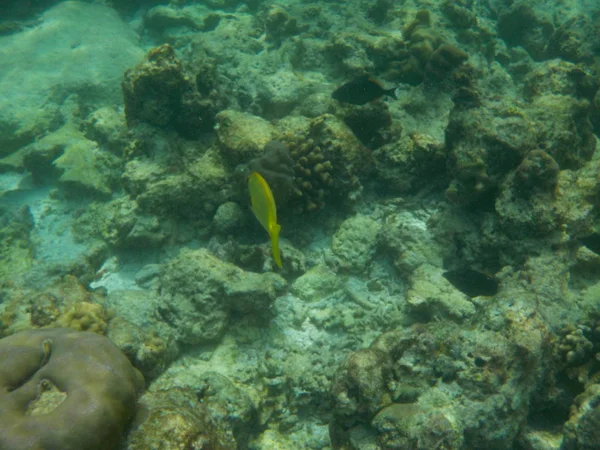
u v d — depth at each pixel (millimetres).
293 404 1658
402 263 2010
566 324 1584
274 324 1935
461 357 1414
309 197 2145
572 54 4004
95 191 2766
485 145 1903
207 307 1815
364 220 2209
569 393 1546
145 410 1142
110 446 1008
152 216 2254
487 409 1334
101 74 3617
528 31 4426
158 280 2100
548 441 1450
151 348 1500
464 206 2080
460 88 2033
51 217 2777
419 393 1374
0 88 3416
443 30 3525
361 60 3090
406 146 2336
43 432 948
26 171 3182
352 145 2229
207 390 1555
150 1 4898
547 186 1747
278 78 2918
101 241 2461
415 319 1852
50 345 1139
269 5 4137
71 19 4059
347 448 1340
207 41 3361
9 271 2410
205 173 2242
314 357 1771
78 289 1764
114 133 2943
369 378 1334
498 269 1924
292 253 2084
